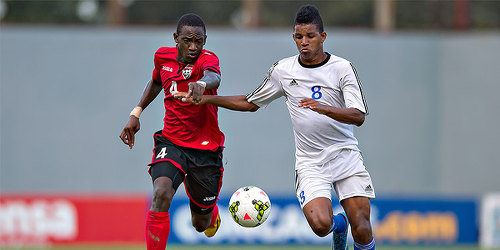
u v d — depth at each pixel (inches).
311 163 910.4
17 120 2332.7
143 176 2322.8
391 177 2362.2
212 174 956.6
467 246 1797.5
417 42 2378.2
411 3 2397.9
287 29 2379.4
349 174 899.4
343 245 968.3
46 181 2327.8
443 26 2400.3
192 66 893.8
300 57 893.8
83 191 2330.2
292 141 2338.8
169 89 912.3
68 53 2341.3
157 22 2365.9
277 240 1779.0
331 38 2359.7
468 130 2343.8
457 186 2352.4
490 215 1820.9
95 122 2337.6
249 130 2332.7
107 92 2342.5
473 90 2341.3
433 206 1814.7
